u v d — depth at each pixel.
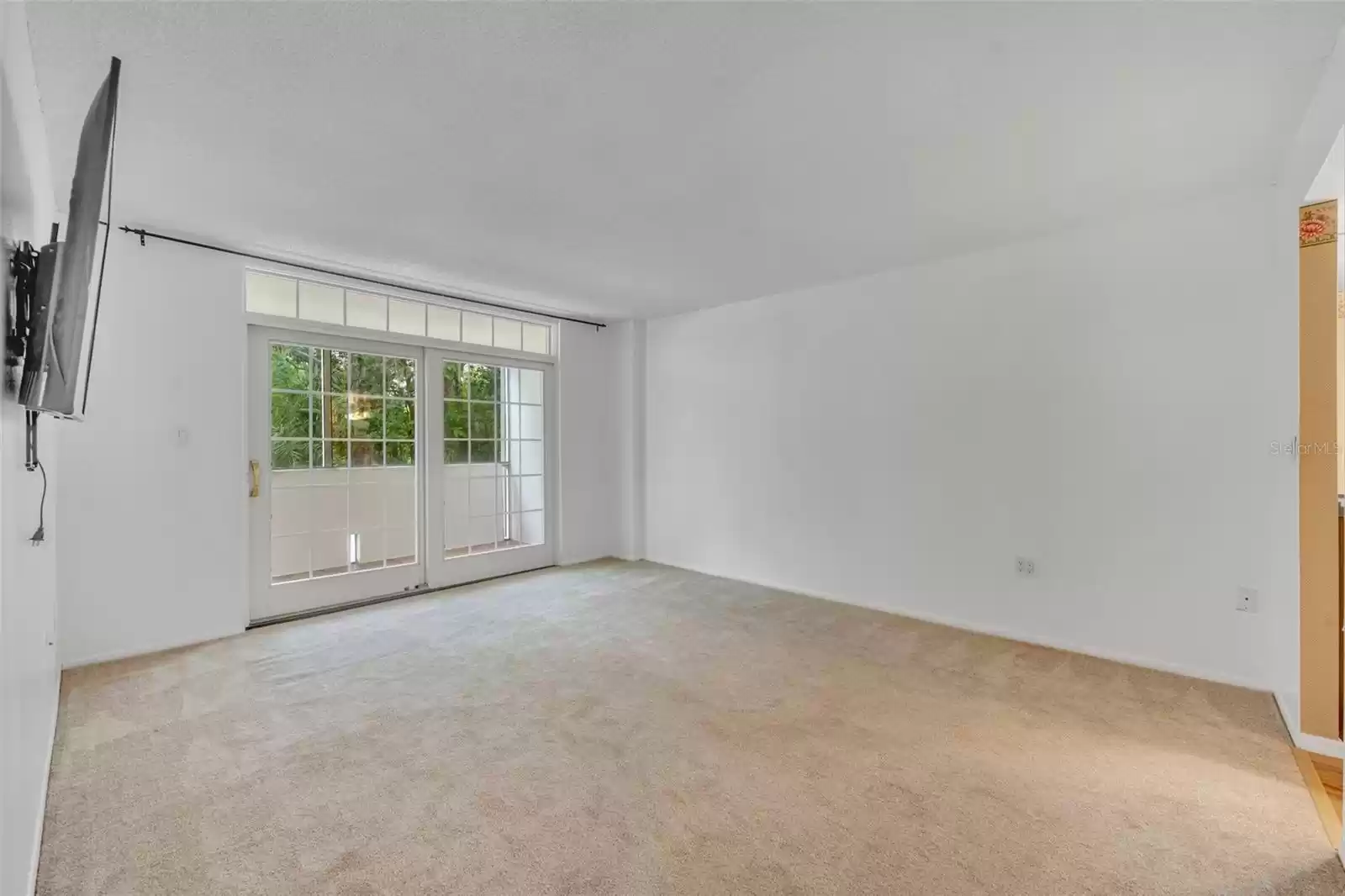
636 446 5.70
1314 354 2.29
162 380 3.29
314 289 3.99
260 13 1.57
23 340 1.29
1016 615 3.48
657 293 4.61
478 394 4.89
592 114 2.09
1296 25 1.64
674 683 2.86
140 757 2.19
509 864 1.66
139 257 3.21
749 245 3.49
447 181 2.61
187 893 1.55
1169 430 2.98
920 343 3.87
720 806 1.92
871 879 1.61
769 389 4.71
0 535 1.21
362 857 1.68
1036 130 2.21
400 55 1.76
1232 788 2.01
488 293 4.58
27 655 1.58
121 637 3.15
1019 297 3.45
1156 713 2.55
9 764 1.29
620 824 1.83
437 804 1.93
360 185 2.65
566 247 3.51
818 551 4.42
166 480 3.29
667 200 2.83
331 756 2.21
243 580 3.57
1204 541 2.90
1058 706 2.62
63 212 2.73
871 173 2.56
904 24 1.63
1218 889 1.57
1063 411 3.30
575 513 5.53
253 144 2.28
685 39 1.69
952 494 3.73
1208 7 1.56
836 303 4.30
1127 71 1.85
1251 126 2.19
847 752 2.24
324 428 4.02
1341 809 1.89
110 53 1.72
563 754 2.23
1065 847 1.73
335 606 4.04
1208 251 2.86
